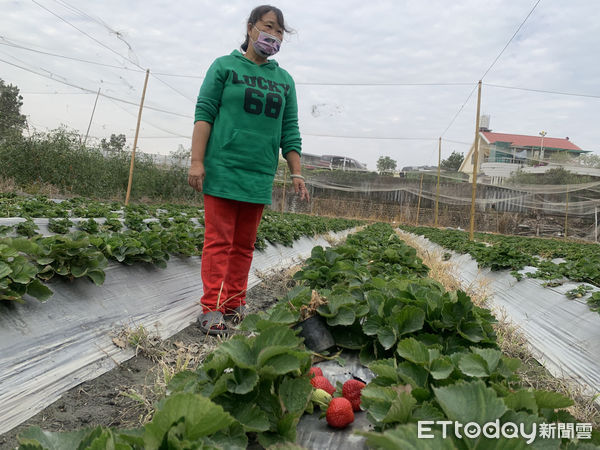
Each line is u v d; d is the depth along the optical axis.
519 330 5.14
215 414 1.34
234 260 4.13
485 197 33.56
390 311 3.17
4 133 15.16
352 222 26.27
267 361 1.95
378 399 1.84
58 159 15.21
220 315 3.83
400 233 21.83
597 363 3.88
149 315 4.04
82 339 3.21
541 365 4.00
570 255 10.66
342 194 35.88
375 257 6.75
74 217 8.50
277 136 3.90
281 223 10.75
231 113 3.68
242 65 3.75
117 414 2.43
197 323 4.13
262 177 3.86
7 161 14.23
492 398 1.50
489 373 2.04
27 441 1.37
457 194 34.09
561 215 31.83
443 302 3.07
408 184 35.06
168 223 8.34
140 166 21.64
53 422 2.31
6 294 3.01
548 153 45.16
